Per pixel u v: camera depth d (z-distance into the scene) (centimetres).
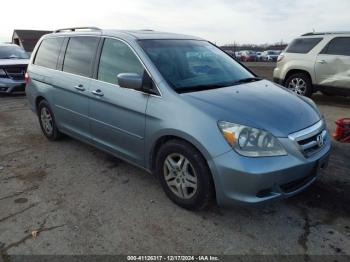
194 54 431
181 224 332
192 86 370
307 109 363
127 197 384
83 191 399
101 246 301
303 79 930
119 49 417
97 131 446
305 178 332
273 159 301
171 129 336
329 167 456
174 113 337
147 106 361
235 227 327
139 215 347
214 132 310
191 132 320
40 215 349
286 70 962
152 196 385
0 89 1016
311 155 329
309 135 327
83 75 459
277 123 317
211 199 335
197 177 328
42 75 544
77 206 366
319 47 895
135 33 435
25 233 320
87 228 326
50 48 550
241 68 463
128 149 404
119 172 448
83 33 484
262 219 339
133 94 378
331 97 998
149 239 310
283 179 304
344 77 849
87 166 469
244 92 373
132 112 379
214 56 452
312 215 346
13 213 354
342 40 860
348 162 474
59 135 562
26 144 564
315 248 297
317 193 387
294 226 329
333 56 864
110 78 418
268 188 302
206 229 324
